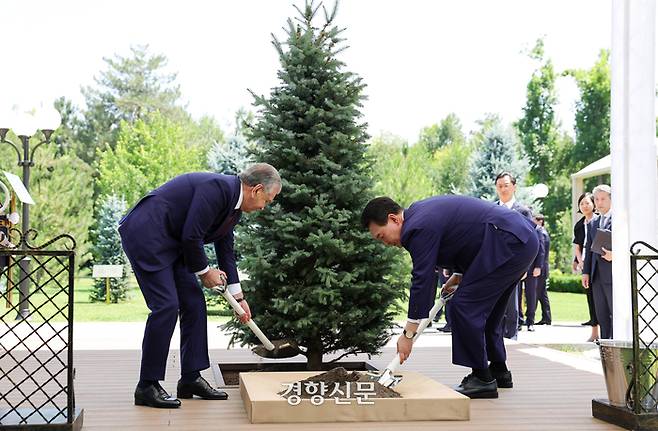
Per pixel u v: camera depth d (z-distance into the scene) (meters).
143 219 4.32
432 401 3.95
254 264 5.22
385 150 50.56
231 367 5.91
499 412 4.21
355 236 5.32
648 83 6.04
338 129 5.55
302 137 5.55
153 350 4.30
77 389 5.01
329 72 5.60
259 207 4.50
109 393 4.84
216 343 8.34
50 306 15.74
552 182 37.94
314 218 5.35
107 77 44.72
